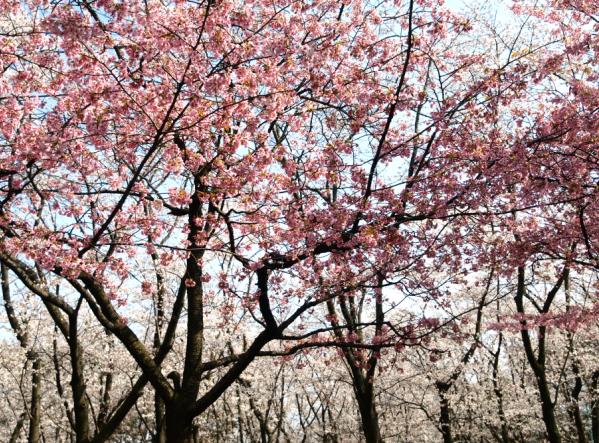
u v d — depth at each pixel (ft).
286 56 24.23
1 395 66.28
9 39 21.42
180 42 20.67
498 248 31.71
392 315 50.75
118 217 26.76
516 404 63.36
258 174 24.32
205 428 76.89
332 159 26.81
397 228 26.23
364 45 27.14
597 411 77.36
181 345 59.62
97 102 21.80
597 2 29.07
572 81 27.53
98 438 27.45
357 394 38.70
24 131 22.72
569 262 32.09
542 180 27.45
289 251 26.68
